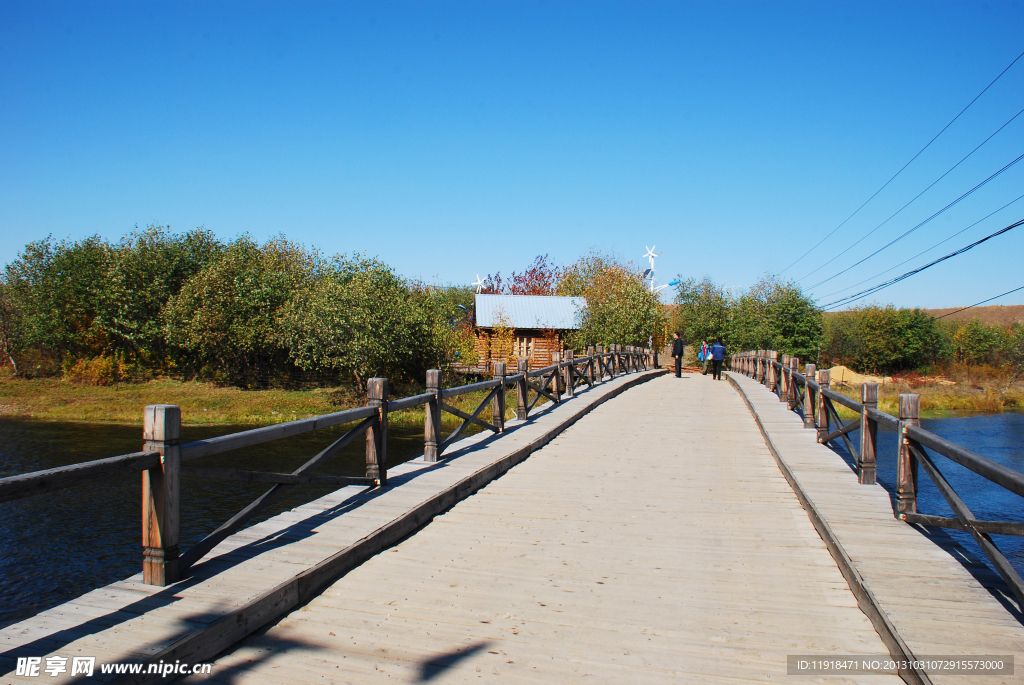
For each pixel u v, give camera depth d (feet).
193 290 97.50
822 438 31.45
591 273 135.54
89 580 28.14
